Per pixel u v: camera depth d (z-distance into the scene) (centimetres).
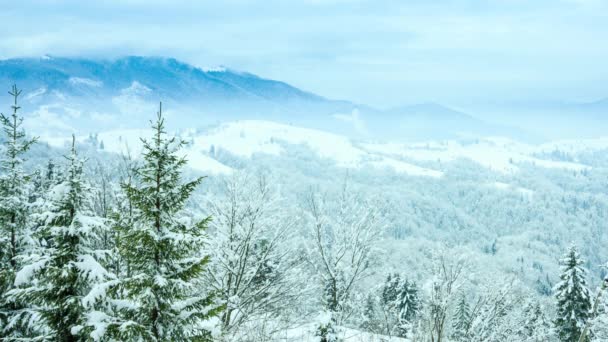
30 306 973
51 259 837
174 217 855
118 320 766
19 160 1073
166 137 816
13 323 913
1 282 867
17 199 1041
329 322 1277
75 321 828
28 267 813
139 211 825
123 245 796
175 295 821
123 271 1203
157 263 808
